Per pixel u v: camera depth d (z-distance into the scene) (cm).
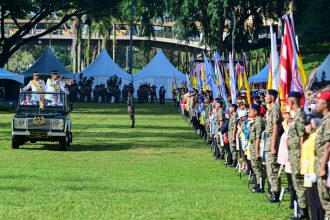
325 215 1555
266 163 2086
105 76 10756
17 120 3734
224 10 9881
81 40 14588
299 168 1772
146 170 2934
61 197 2119
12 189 2284
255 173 2286
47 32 10038
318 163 1558
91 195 2162
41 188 2312
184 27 10550
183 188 2377
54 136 3716
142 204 2005
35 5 9738
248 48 10912
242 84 5122
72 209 1909
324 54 10762
